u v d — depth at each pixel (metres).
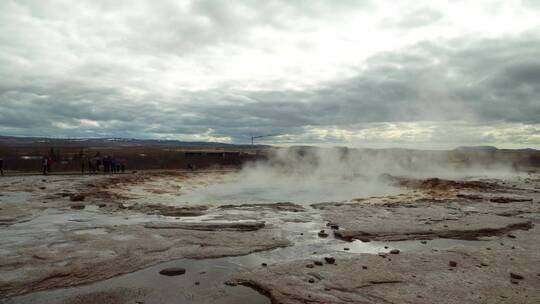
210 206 12.55
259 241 7.56
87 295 4.84
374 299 4.69
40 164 26.94
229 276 5.59
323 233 8.22
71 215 10.16
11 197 12.57
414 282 5.26
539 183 19.62
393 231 8.42
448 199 13.89
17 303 4.58
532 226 9.23
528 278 5.43
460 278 5.42
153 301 4.70
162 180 22.27
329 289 5.00
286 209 11.92
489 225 8.95
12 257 6.23
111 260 6.18
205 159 38.28
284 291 4.93
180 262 6.25
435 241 7.81
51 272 5.56
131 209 11.41
